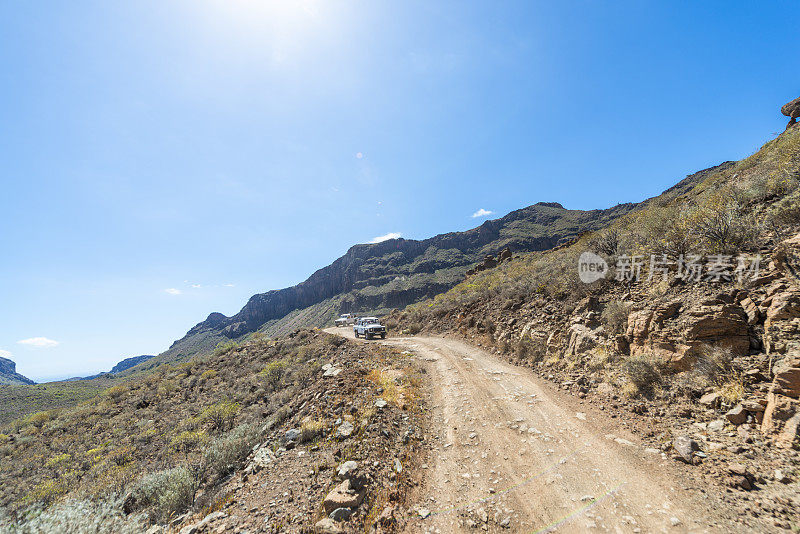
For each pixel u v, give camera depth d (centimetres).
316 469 575
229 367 2302
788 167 934
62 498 956
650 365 712
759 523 356
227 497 554
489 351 1419
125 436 1549
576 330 1042
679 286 841
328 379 1141
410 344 1778
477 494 503
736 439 487
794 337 515
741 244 772
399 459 613
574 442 609
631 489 458
